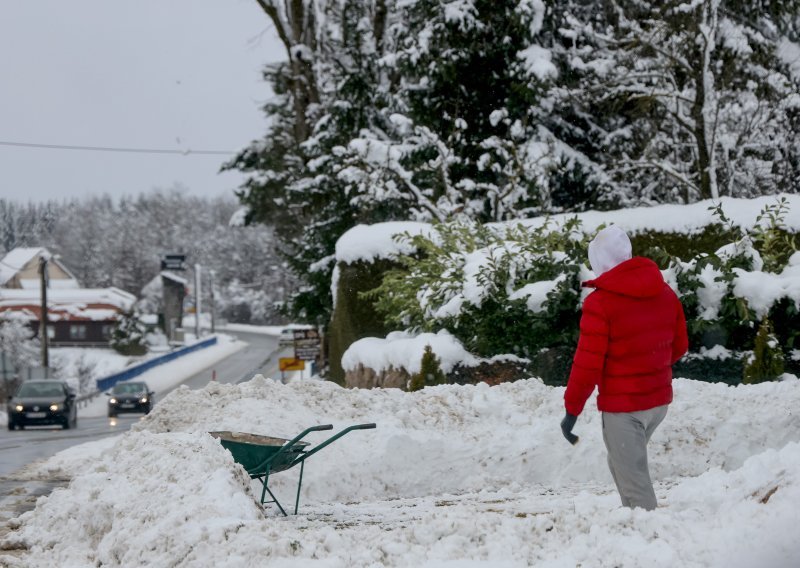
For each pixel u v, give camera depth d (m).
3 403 68.06
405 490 12.74
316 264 40.59
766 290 18.95
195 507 7.18
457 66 33.03
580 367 7.59
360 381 23.16
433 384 19.31
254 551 6.14
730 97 32.22
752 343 19.28
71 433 40.06
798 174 31.97
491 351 20.17
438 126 34.25
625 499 7.66
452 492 12.83
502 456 13.11
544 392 14.45
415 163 33.72
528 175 30.55
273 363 110.31
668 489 11.28
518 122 32.06
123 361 122.06
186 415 13.62
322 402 13.91
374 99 39.56
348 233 25.94
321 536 6.51
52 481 15.50
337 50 44.97
